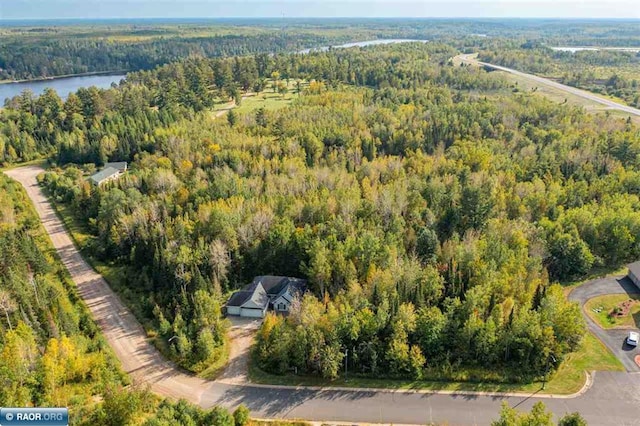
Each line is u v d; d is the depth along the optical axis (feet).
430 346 242.99
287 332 245.04
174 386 236.22
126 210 384.47
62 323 261.44
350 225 322.55
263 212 340.59
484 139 511.81
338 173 422.00
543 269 297.53
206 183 417.08
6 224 389.39
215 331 263.49
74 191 469.16
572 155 445.78
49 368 215.92
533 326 236.43
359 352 241.35
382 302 252.83
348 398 225.15
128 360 256.52
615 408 215.51
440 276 279.28
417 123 550.36
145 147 559.79
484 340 237.25
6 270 296.10
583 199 388.37
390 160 454.40
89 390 223.71
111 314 298.76
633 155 453.99
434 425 208.95
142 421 200.54
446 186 391.45
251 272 326.03
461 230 344.69
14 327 255.09
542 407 176.24
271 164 451.12
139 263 342.23
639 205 366.43
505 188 395.34
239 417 202.59
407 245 319.68
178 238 328.29
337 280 288.30
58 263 360.07
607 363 242.37
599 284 310.86
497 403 220.23
